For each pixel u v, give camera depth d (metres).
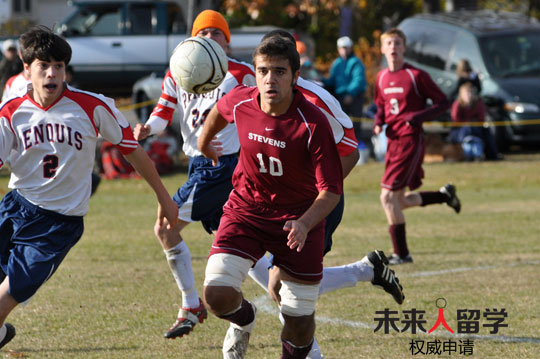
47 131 14.55
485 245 29.50
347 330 18.41
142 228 33.75
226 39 19.52
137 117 57.66
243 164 14.31
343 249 28.83
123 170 49.16
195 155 19.44
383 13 107.19
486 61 57.94
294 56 13.26
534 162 54.00
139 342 17.44
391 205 26.62
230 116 14.46
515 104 55.44
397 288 17.83
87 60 62.53
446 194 28.38
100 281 23.73
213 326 18.91
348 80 54.28
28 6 109.00
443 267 25.66
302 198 14.23
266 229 14.23
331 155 13.50
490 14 64.88
